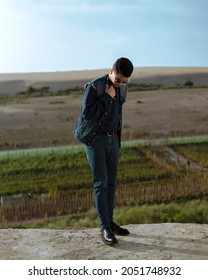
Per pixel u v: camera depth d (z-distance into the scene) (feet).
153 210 74.64
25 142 172.04
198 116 207.62
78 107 245.45
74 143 171.53
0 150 160.97
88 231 18.37
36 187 113.50
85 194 103.91
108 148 16.14
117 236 17.42
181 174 120.98
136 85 320.70
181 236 17.25
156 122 196.65
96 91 15.43
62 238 17.53
